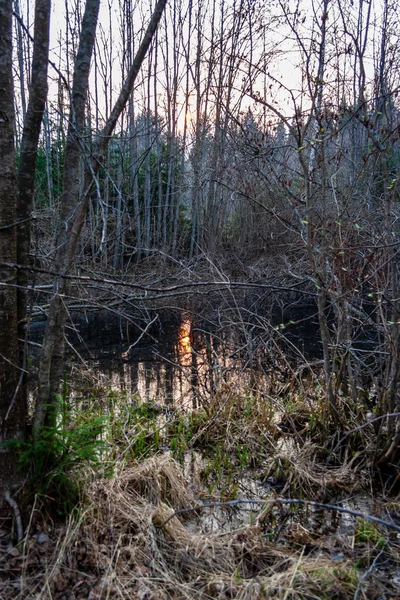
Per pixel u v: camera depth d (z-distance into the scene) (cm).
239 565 287
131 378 680
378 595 267
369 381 575
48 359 296
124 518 311
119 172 888
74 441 305
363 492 386
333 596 262
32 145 309
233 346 675
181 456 446
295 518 354
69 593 252
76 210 294
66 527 289
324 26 418
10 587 251
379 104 454
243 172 823
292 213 565
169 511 328
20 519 280
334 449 423
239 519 351
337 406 468
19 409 293
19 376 296
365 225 466
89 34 301
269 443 457
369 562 299
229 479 405
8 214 284
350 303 465
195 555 291
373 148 446
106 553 281
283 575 270
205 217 1409
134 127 1248
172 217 1501
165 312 1043
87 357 789
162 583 267
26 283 314
